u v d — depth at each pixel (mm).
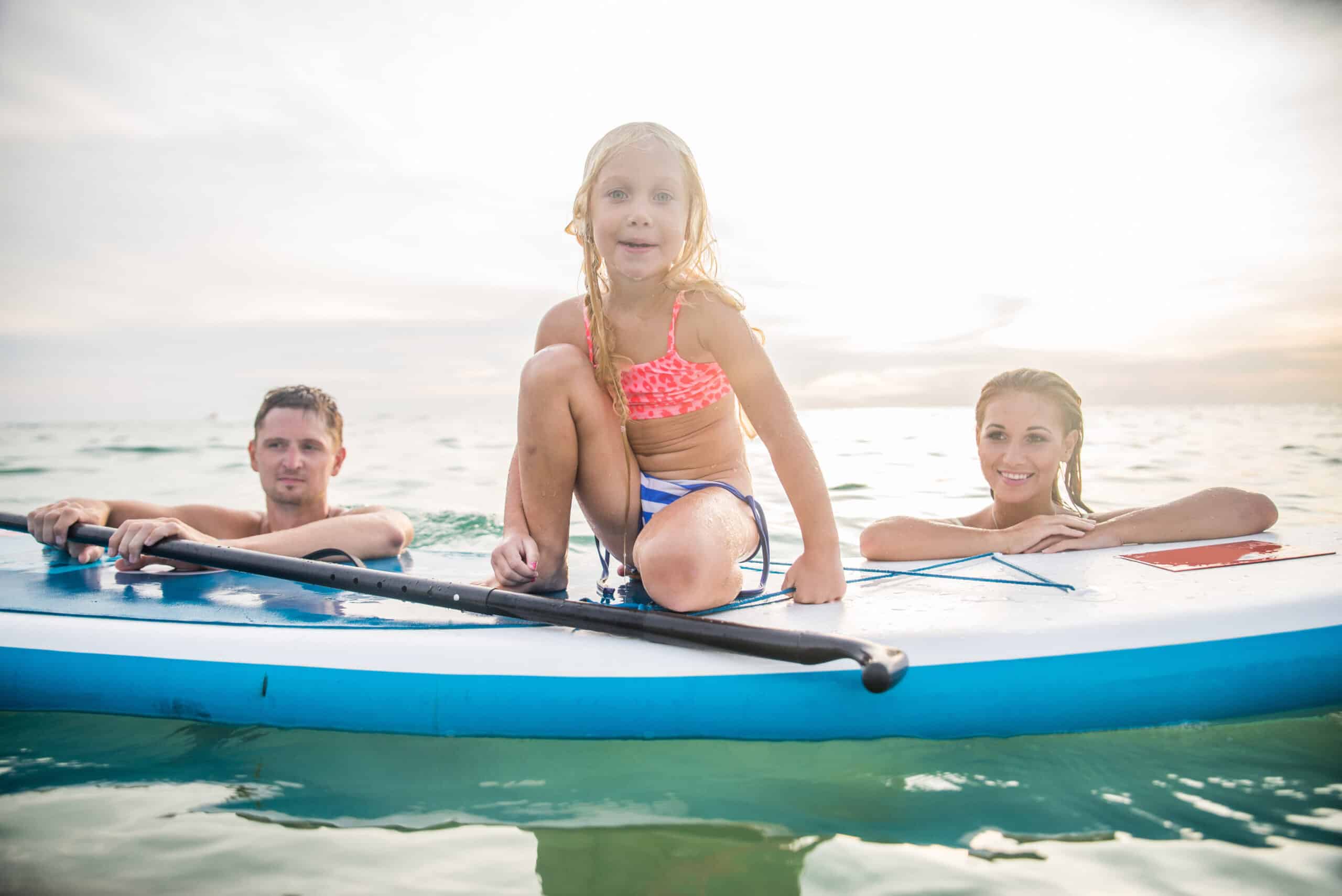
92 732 1567
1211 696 1505
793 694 1473
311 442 2688
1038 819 1227
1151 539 2180
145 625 1721
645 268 1814
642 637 1516
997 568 1995
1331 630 1590
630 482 1916
